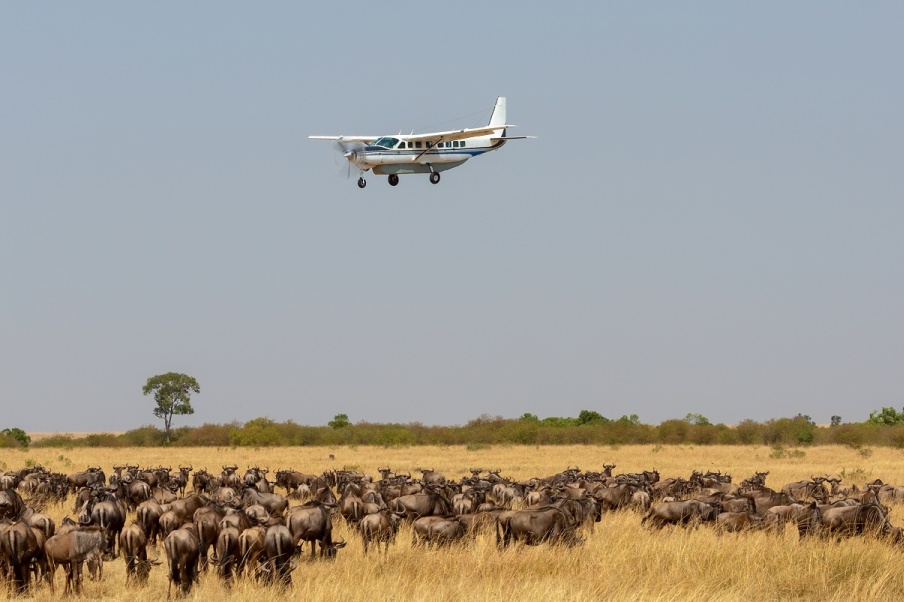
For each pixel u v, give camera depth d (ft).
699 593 248.93
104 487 416.87
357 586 256.73
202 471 536.01
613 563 283.59
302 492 496.23
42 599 258.37
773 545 296.92
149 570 283.18
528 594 243.81
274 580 259.39
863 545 290.76
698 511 358.43
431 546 310.45
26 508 371.97
